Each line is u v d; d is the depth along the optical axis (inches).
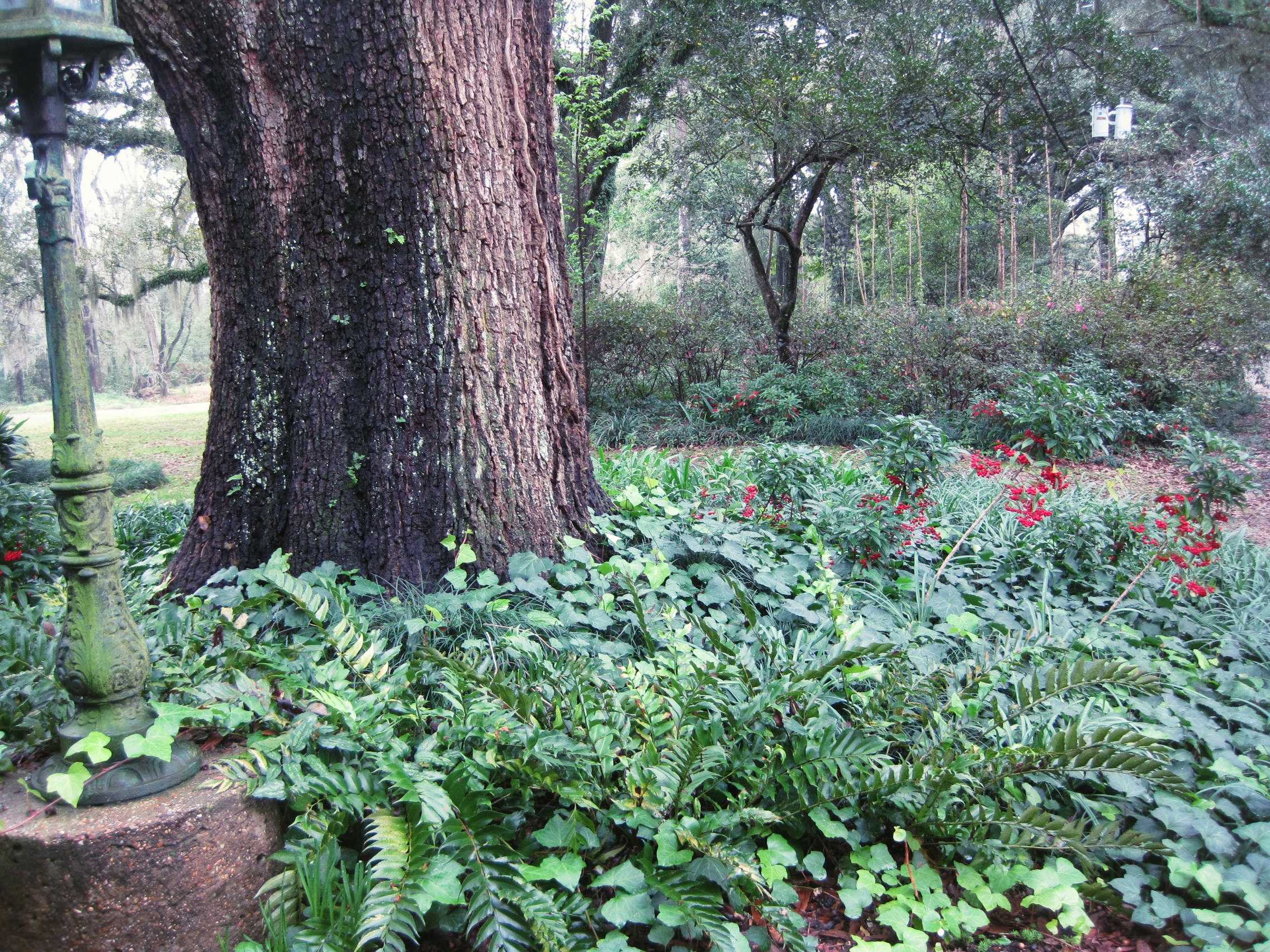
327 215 132.2
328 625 114.8
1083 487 247.9
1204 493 156.6
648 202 630.5
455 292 133.3
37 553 165.5
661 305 573.3
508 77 138.2
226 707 87.5
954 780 92.1
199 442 556.4
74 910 72.0
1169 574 169.3
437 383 133.5
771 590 139.8
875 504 164.7
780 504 182.2
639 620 119.3
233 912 78.9
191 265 578.6
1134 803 102.3
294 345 136.3
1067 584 165.5
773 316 517.3
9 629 100.3
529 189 143.1
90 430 77.4
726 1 469.1
